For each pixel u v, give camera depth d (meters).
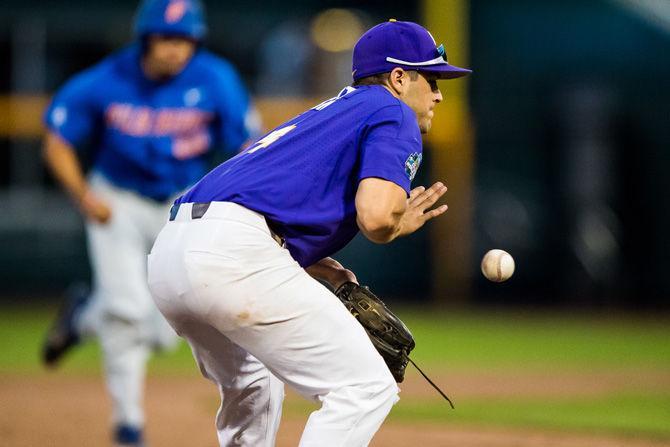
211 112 23.61
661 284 61.38
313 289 13.52
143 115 22.91
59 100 23.23
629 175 61.22
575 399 29.11
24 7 61.31
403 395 29.80
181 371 35.75
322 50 58.69
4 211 61.03
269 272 13.39
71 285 61.72
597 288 60.78
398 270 62.06
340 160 13.77
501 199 61.75
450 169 59.56
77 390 30.86
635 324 52.56
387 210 13.05
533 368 36.34
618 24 61.59
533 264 61.97
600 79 61.66
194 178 23.61
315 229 13.77
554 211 61.59
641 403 28.34
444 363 37.62
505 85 61.69
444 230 60.16
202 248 13.42
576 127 60.66
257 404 15.32
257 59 62.75
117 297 21.83
